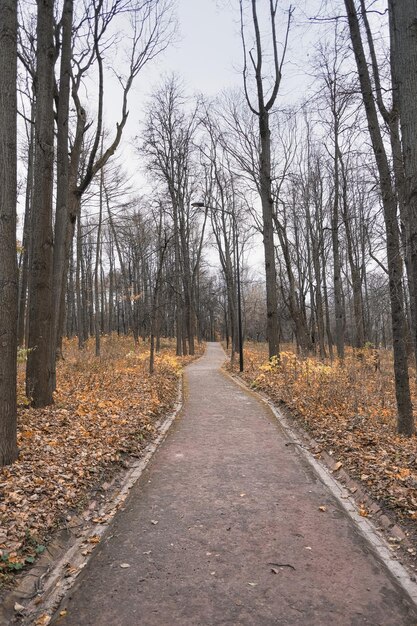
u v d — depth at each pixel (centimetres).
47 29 946
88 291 4303
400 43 427
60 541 457
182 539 466
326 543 454
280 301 4622
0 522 450
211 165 3038
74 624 335
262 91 1766
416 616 339
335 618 336
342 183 2230
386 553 435
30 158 1909
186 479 655
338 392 1173
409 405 827
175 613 345
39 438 746
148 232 3912
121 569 409
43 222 977
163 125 2969
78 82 1234
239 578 391
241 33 1714
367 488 583
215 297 7088
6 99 584
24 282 1967
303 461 736
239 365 2306
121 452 759
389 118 835
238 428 981
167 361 2272
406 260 686
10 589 364
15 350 618
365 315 3042
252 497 581
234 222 2541
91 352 2438
